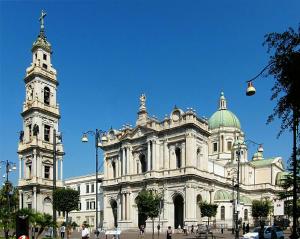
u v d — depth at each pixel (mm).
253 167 141625
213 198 100125
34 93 103625
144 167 101938
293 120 20781
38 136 101375
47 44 108000
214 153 147000
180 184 92062
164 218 91750
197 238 70688
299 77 19078
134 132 103750
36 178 99062
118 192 105312
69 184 144625
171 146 96375
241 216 113125
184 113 94500
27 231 30047
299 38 19453
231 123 149125
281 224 92750
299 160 41781
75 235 83812
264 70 20500
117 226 103000
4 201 93812
